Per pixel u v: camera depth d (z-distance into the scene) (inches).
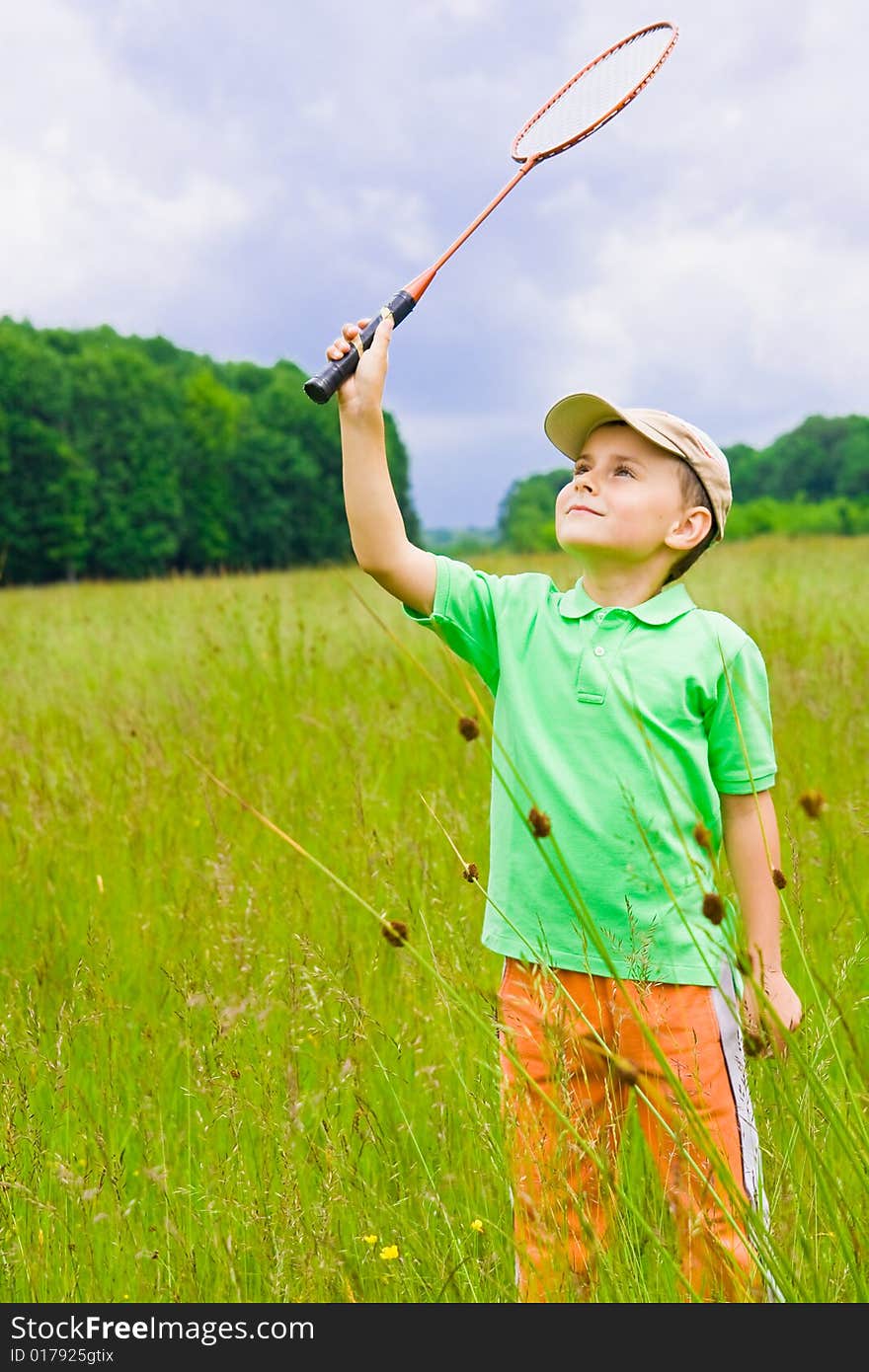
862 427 3634.4
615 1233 72.2
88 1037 102.5
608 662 83.4
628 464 85.4
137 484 2449.6
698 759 82.6
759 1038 66.3
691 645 84.2
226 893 121.5
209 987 100.0
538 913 82.2
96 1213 81.1
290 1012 90.7
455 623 89.3
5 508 2203.5
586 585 88.7
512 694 86.4
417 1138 90.4
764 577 506.0
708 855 60.7
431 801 148.6
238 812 157.4
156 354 3430.1
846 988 92.2
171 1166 89.8
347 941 113.7
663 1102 78.0
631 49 103.5
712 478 86.2
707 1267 71.1
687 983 79.6
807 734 184.4
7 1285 77.3
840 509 2436.0
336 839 146.0
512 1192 73.1
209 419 2669.8
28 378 2255.2
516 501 3870.6
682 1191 71.9
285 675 273.0
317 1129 87.7
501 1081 81.9
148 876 142.0
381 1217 78.7
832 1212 65.6
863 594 433.7
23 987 112.1
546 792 82.6
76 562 2308.1
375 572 87.8
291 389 2960.1
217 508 2677.2
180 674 283.3
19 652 350.3
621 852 80.4
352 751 184.5
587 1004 80.5
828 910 110.7
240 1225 79.0
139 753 188.5
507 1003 82.4
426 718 208.8
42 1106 94.5
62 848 152.4
